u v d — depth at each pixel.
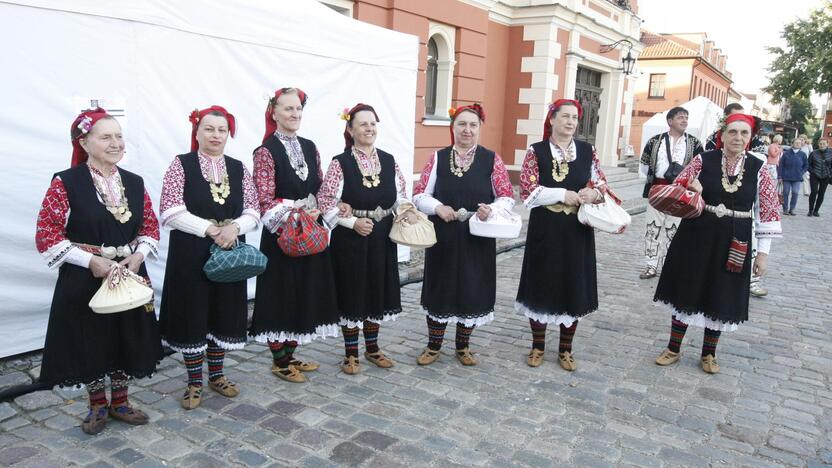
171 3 3.97
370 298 3.68
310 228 3.22
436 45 10.05
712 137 5.73
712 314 3.72
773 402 3.48
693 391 3.61
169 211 2.94
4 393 3.17
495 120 12.63
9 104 3.33
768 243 3.75
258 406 3.28
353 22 5.32
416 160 9.62
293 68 4.87
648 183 6.13
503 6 12.02
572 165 3.71
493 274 3.84
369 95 5.64
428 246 3.52
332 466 2.71
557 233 3.71
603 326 4.80
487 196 3.73
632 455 2.88
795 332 4.77
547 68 12.18
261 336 3.46
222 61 4.36
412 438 2.98
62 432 2.92
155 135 4.01
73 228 2.67
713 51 34.03
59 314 2.69
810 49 26.33
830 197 17.92
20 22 3.30
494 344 4.37
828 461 2.86
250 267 2.97
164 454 2.77
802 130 58.31
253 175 3.36
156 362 2.96
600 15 14.34
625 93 17.69
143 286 2.72
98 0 3.59
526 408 3.34
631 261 7.24
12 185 3.41
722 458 2.87
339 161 3.50
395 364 3.93
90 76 3.62
